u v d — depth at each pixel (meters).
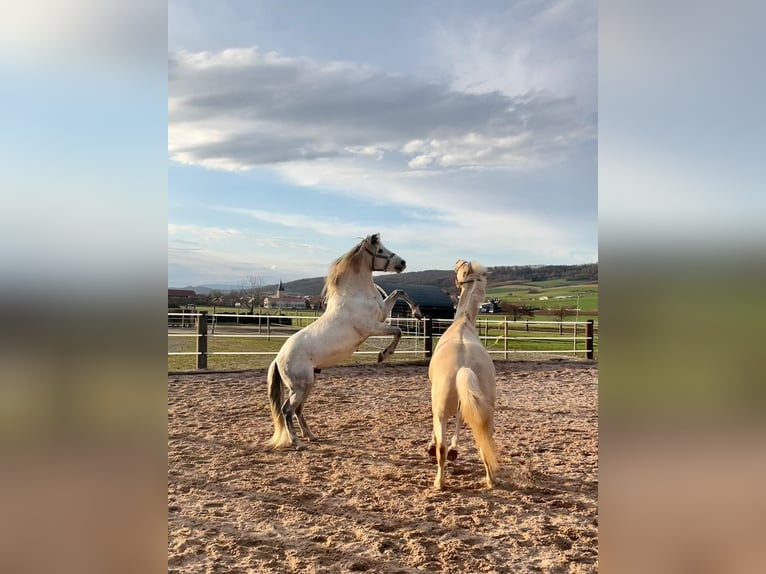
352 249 6.47
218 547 3.45
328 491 4.51
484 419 3.98
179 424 6.95
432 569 3.17
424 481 4.74
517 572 3.13
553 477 4.80
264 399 8.49
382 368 11.59
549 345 19.78
